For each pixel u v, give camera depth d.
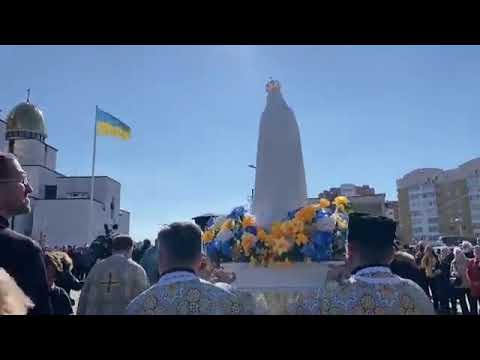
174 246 2.76
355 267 2.79
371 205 55.53
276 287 5.37
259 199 6.54
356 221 2.84
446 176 99.69
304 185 6.68
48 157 54.81
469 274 10.66
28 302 1.87
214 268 5.64
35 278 3.01
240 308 2.67
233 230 6.20
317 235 5.72
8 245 2.97
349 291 2.65
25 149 50.94
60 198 50.00
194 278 2.71
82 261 17.05
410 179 105.81
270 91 6.94
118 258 5.26
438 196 98.81
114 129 36.69
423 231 100.44
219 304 2.60
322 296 2.71
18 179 3.24
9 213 3.21
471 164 94.50
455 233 95.38
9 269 2.90
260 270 5.82
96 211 51.81
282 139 6.63
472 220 92.38
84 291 5.18
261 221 6.41
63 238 49.25
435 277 12.41
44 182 51.41
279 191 6.49
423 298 2.66
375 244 2.75
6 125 51.44
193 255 2.78
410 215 103.62
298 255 5.75
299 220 5.80
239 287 5.41
